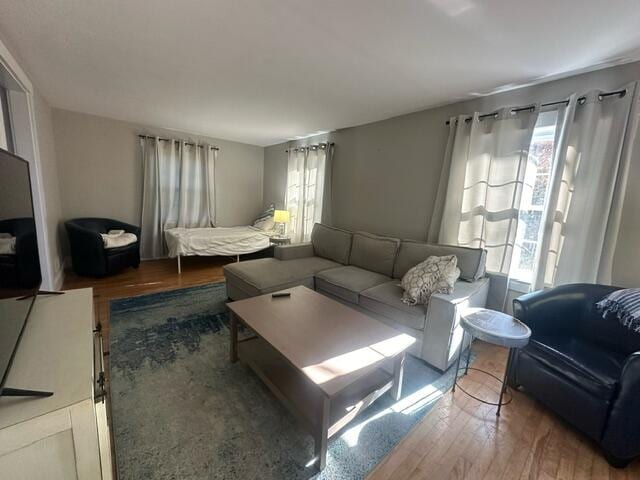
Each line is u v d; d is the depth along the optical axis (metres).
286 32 1.70
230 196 5.62
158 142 4.58
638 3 1.32
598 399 1.33
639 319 1.49
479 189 2.64
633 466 1.32
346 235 3.47
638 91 1.83
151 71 2.33
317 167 4.35
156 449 1.31
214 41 1.83
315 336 1.64
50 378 0.91
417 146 3.16
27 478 0.79
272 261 3.34
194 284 3.62
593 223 2.03
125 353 2.07
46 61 2.18
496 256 2.56
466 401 1.72
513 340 1.50
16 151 2.48
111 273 3.90
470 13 1.46
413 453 1.35
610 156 1.94
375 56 1.95
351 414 1.41
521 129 2.37
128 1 1.47
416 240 3.19
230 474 1.21
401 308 2.19
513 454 1.36
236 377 1.85
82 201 4.13
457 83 2.35
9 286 0.99
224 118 3.76
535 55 1.86
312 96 2.77
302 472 1.23
